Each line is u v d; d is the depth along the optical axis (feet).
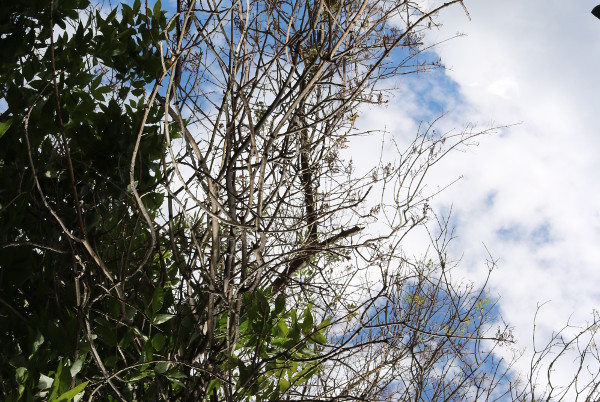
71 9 9.75
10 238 8.84
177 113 8.34
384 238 11.58
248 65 9.64
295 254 12.42
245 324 10.98
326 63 9.31
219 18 9.62
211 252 9.31
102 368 8.29
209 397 10.74
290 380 10.68
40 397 8.03
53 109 9.57
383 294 11.34
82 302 8.68
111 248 10.17
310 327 11.00
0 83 9.53
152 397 9.62
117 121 10.30
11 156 9.22
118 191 10.21
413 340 13.38
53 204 9.77
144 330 9.95
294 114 10.33
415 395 13.25
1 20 9.25
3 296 8.67
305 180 13.89
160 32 10.63
